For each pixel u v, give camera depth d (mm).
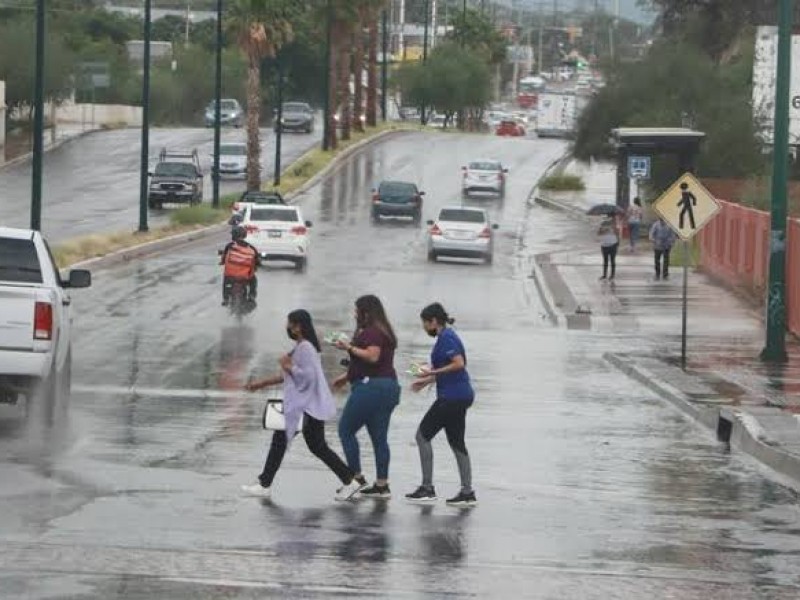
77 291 91312
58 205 157750
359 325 34500
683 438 46281
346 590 25125
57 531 29062
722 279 107312
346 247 131250
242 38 173500
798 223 80312
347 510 32750
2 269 44938
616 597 25500
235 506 32562
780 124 67500
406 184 157375
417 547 29078
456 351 33812
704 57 168625
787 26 67250
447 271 116000
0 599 23656
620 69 177375
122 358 62062
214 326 75938
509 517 32656
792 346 75188
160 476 35812
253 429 44344
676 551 29625
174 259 116188
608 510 33938
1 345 41500
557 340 76438
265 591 24828
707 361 67625
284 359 33906
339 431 34281
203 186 185250
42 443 40219
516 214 170750
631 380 61281
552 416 49969
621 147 135375
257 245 109438
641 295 99938
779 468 40375
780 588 26625
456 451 33938
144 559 26938
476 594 25297
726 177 150250
